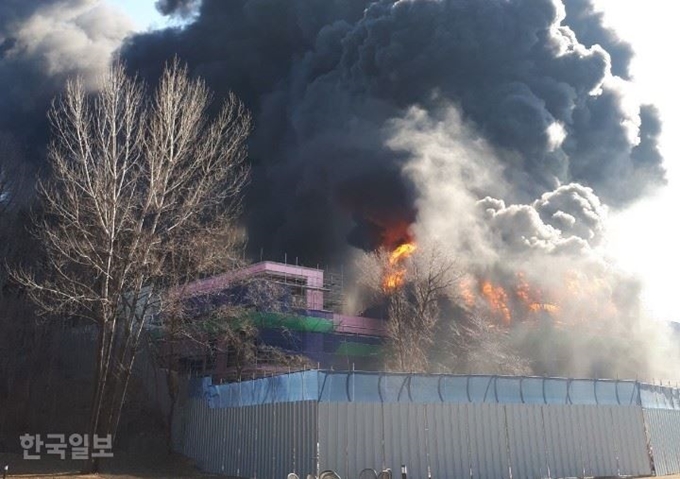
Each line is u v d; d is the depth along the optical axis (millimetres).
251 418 25422
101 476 22984
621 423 25516
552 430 23938
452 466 21812
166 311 31672
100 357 24047
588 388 25344
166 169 27156
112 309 24812
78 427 35625
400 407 21688
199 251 31719
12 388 35375
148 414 37438
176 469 29141
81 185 26281
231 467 26625
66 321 39438
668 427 27766
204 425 30703
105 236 24688
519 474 22766
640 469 25203
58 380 37188
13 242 40062
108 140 25938
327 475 18203
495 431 22859
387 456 21047
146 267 28391
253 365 39906
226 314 34656
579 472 23906
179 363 41750
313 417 20797
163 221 28969
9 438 33250
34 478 21047
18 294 39344
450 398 22531
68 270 31047
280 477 22297
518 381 23938
